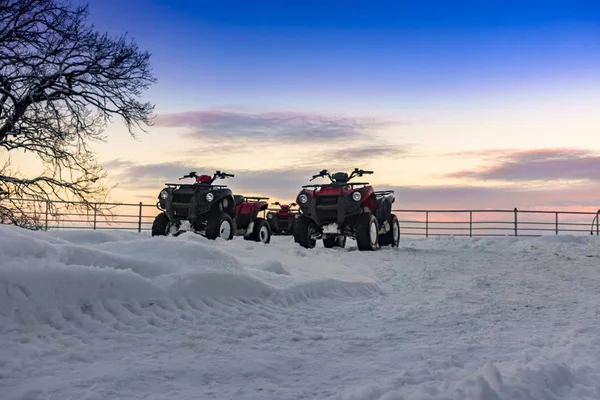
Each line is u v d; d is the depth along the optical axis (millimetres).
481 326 6250
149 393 3537
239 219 17438
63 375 3848
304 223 15031
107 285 5715
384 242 16062
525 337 5609
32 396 3396
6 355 4211
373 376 4090
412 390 3510
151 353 4551
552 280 9969
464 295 8477
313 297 7988
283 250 12523
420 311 7191
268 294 7379
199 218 15180
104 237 10039
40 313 5066
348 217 14742
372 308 7410
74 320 5199
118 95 18703
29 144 16250
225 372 4078
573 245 16516
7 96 16562
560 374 3949
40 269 5246
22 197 16312
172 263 6910
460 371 4105
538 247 15805
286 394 3619
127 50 18672
